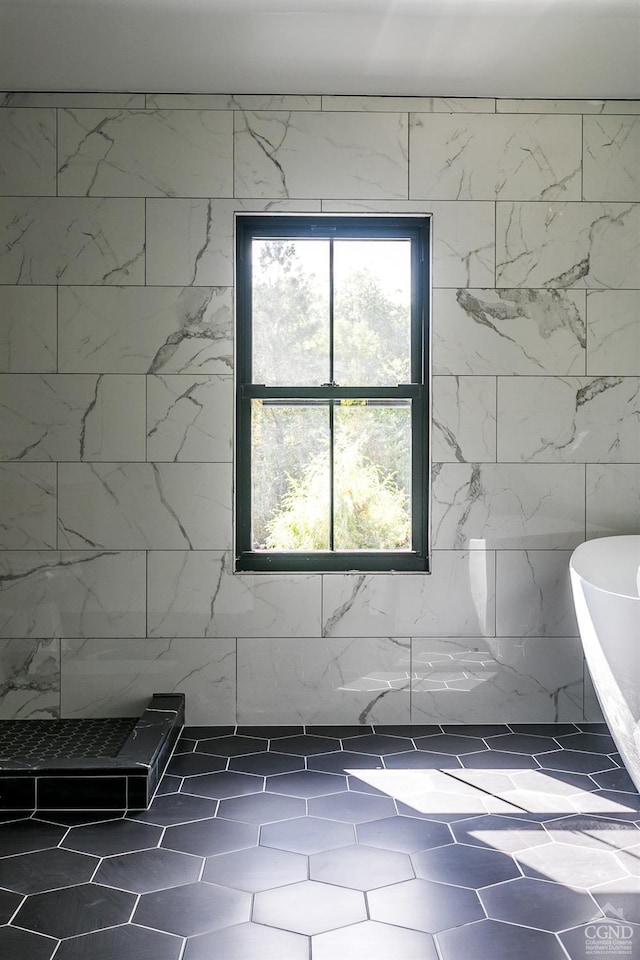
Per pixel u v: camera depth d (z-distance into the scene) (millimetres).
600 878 2072
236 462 3324
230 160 3238
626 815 2436
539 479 3305
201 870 2113
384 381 3348
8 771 2484
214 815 2445
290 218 3305
